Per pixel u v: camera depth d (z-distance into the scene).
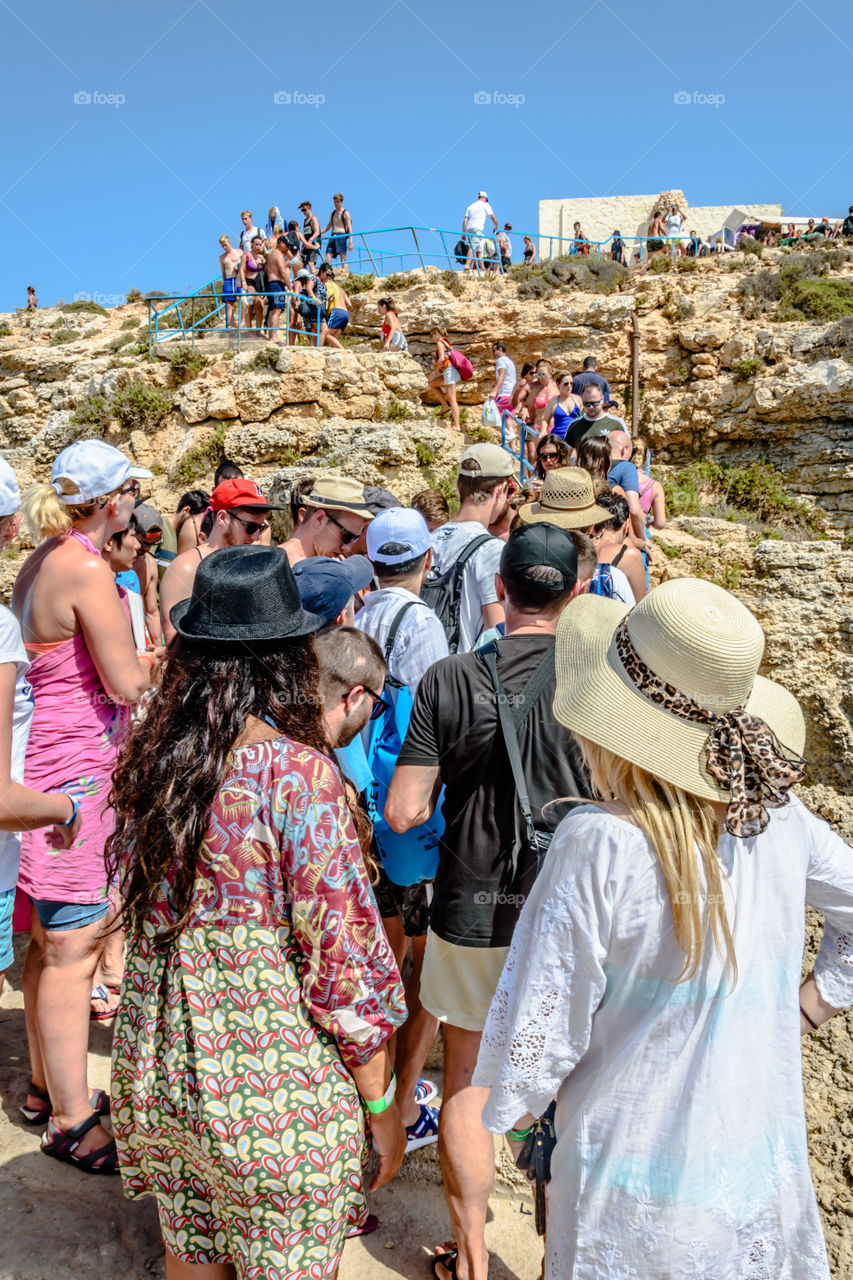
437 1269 2.53
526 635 2.49
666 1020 1.54
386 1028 1.83
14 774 2.36
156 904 1.76
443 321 16.73
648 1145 1.54
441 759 2.43
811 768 8.30
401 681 2.94
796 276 16.67
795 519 14.67
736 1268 1.57
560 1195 1.66
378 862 2.84
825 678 8.52
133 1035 1.85
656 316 16.50
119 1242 2.48
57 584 2.62
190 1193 1.85
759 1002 1.58
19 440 17.08
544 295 17.33
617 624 1.82
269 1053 1.71
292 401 11.88
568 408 10.84
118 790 1.84
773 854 1.61
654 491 10.21
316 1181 1.74
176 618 1.90
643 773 1.59
